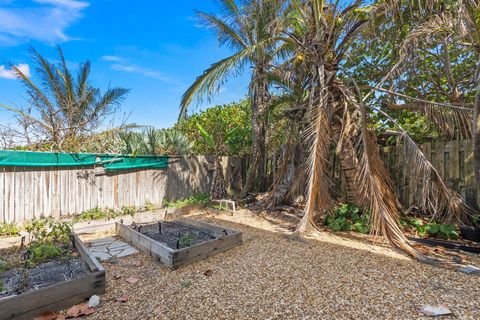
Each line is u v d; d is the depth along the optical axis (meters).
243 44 7.07
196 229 4.47
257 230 4.57
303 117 5.42
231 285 2.46
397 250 3.36
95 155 5.30
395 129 5.39
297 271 2.76
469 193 4.12
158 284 2.52
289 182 6.41
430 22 3.96
